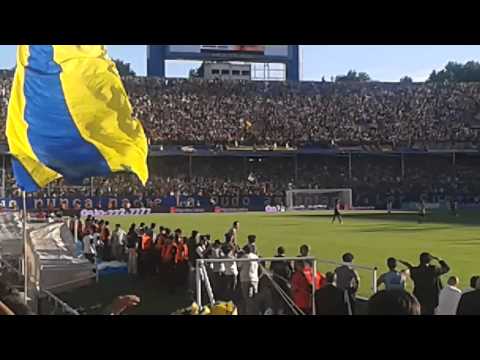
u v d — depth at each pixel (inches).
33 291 555.8
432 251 1075.3
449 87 3666.3
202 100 3467.0
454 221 1904.5
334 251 1090.7
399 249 1112.8
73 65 390.3
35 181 395.5
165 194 2679.6
